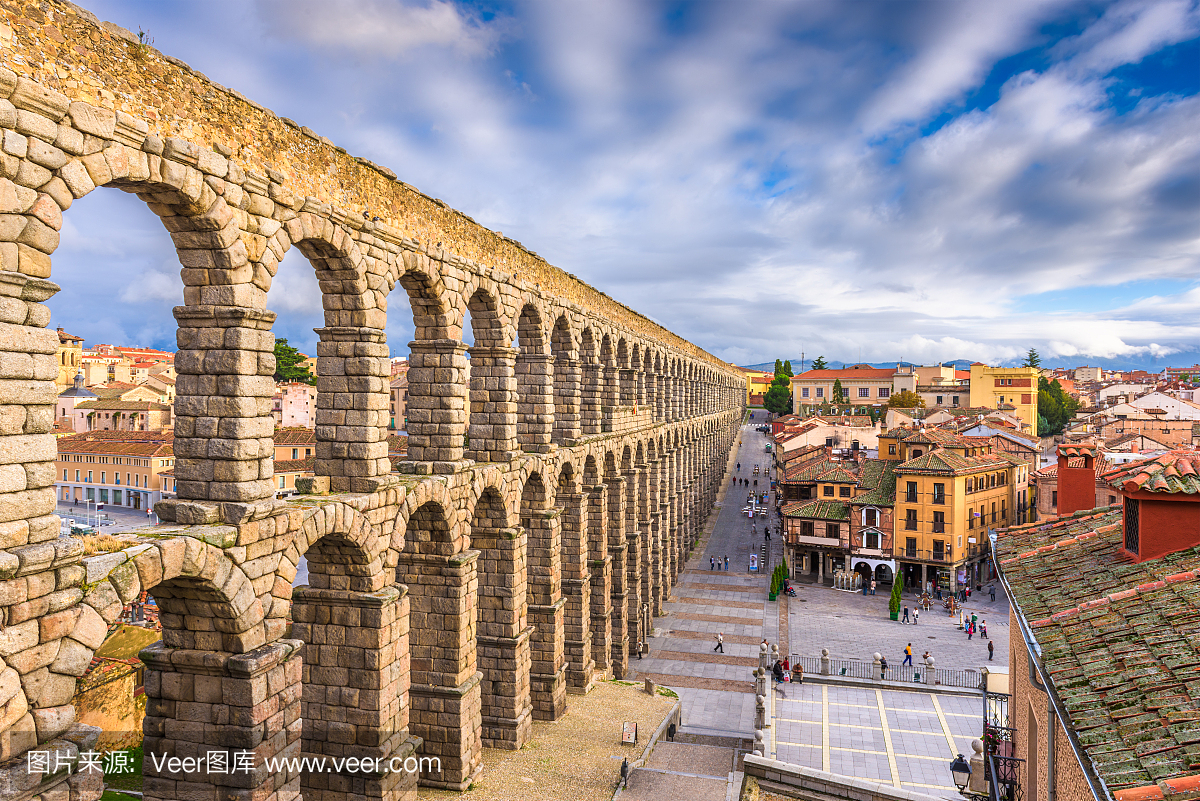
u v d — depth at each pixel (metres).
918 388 194.62
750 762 26.64
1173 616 14.84
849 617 72.94
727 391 155.88
